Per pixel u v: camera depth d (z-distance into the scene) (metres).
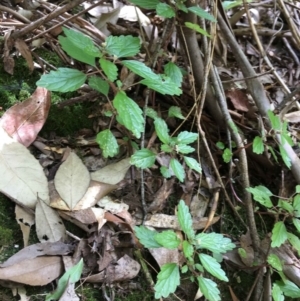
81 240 0.38
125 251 0.40
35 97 0.43
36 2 0.50
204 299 0.41
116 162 0.44
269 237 0.45
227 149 0.44
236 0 0.58
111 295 0.38
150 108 0.45
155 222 0.42
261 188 0.43
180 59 0.52
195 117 0.46
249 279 0.44
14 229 0.39
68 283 0.35
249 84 0.50
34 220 0.39
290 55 0.63
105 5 0.54
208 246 0.36
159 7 0.40
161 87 0.36
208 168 0.47
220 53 0.55
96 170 0.43
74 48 0.36
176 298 0.40
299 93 0.55
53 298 0.34
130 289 0.39
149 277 0.39
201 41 0.50
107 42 0.36
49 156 0.43
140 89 0.48
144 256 0.41
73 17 0.45
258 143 0.42
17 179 0.39
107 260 0.38
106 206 0.41
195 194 0.46
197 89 0.49
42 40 0.48
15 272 0.35
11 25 0.47
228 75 0.53
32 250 0.36
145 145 0.46
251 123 0.51
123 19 0.53
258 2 0.64
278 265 0.39
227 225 0.46
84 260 0.38
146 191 0.44
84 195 0.40
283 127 0.43
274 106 0.54
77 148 0.45
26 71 0.46
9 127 0.42
